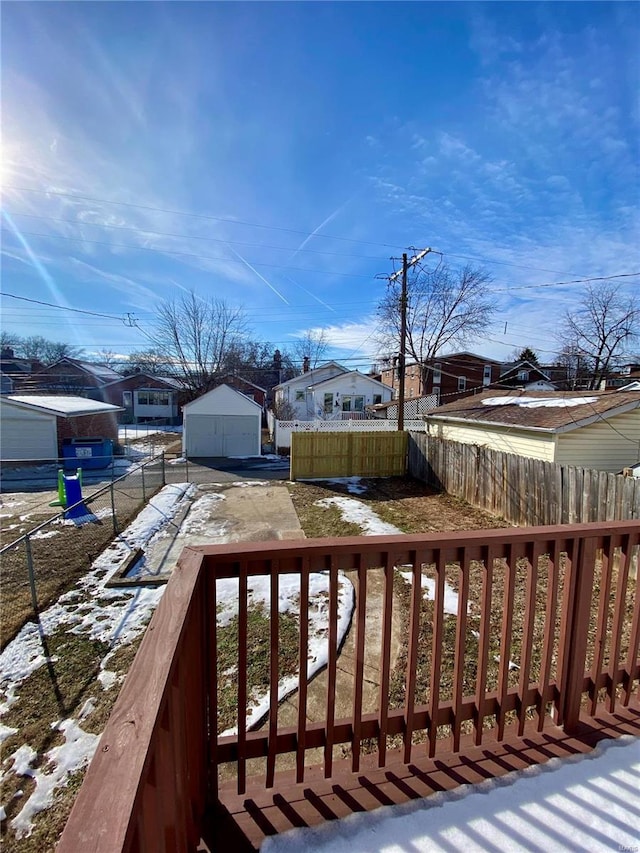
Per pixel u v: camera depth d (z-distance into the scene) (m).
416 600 1.46
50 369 29.64
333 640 1.42
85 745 2.58
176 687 0.89
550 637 1.64
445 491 9.72
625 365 20.81
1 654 3.46
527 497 6.98
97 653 3.46
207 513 7.87
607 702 1.94
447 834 1.25
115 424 18.84
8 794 2.27
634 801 1.37
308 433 11.41
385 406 22.11
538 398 10.41
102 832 0.53
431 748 1.55
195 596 1.16
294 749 1.44
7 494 10.13
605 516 5.61
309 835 1.25
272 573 1.33
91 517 7.61
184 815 0.97
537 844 1.22
